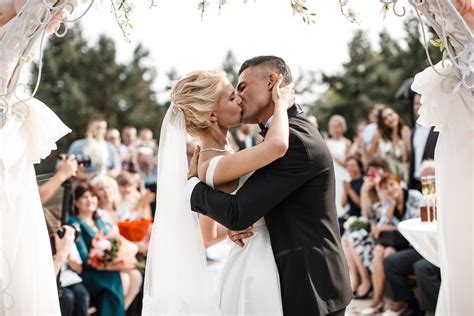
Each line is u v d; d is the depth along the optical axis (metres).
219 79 3.05
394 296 5.64
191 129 3.09
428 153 6.06
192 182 2.98
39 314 3.09
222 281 3.03
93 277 5.04
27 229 3.08
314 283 2.82
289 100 2.95
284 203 2.88
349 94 27.19
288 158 2.80
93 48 28.75
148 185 8.88
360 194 7.20
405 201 6.09
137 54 29.78
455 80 2.96
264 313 2.83
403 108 22.30
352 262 6.71
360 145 8.07
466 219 3.00
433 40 3.01
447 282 3.03
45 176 5.20
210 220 3.26
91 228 5.11
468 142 2.97
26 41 2.92
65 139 26.11
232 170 2.81
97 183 5.98
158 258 3.13
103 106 28.19
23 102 3.04
